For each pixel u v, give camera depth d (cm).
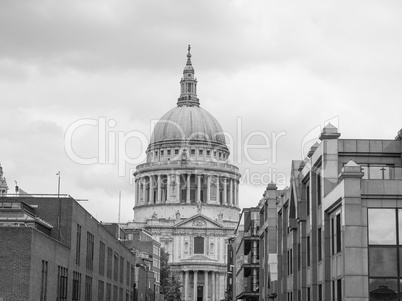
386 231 4425
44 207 7431
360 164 5184
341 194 4553
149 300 17000
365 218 4441
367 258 4406
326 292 5006
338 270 4753
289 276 6888
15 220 6819
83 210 8106
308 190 5928
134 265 13838
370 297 4381
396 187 4434
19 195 7531
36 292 5922
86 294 8381
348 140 5209
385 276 4394
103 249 9681
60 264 6881
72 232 7469
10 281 5694
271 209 8031
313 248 5491
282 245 7338
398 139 5241
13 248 5731
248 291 10744
